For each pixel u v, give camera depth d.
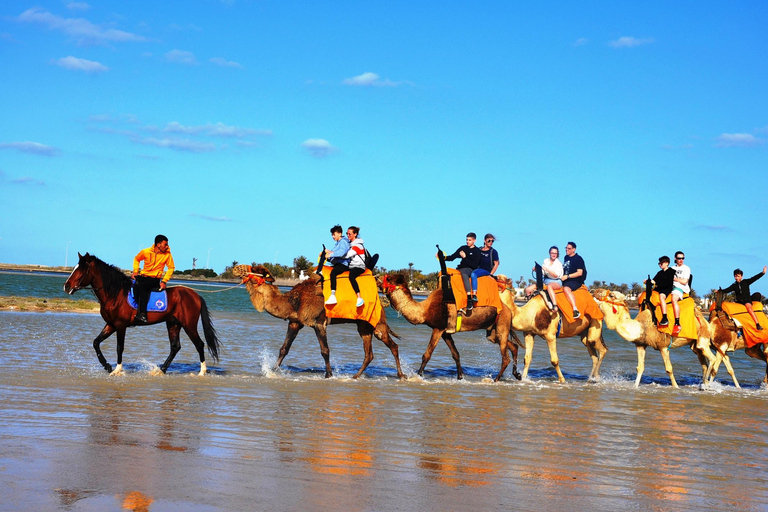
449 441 7.98
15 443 7.09
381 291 13.90
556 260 14.25
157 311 12.62
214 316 31.83
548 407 10.62
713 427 9.52
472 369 15.90
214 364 14.69
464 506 5.71
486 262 14.10
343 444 7.64
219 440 7.60
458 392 11.88
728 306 14.23
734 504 6.09
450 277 13.75
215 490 5.85
